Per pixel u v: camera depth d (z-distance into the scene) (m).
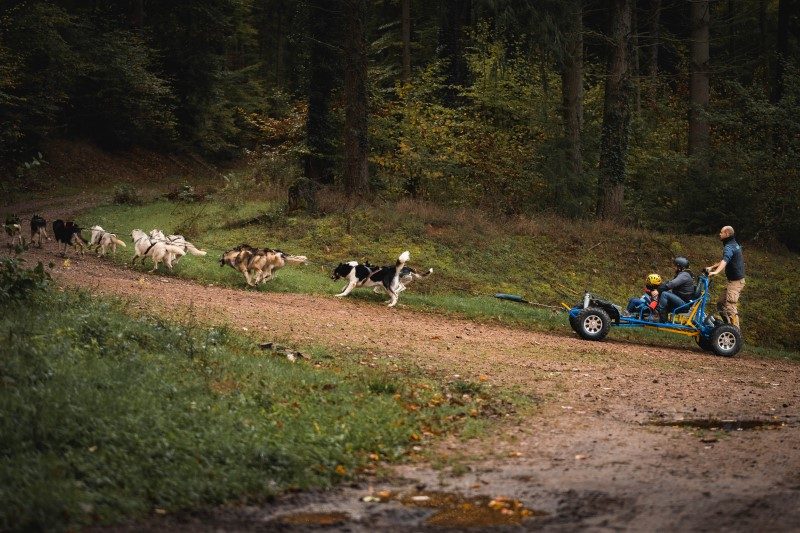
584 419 8.34
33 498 4.75
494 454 6.91
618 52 25.41
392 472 6.36
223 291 16.73
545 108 26.27
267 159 32.53
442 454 6.92
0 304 9.87
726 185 25.70
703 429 7.94
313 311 15.26
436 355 11.93
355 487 5.93
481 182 27.12
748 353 16.06
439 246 21.94
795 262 24.59
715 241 24.73
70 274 16.33
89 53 42.91
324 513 5.30
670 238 24.20
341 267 17.78
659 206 27.61
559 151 25.69
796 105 27.42
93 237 20.44
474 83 29.77
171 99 50.56
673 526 4.95
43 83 40.03
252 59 66.44
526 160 26.84
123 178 44.03
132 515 4.96
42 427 5.75
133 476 5.39
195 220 24.84
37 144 41.88
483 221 23.78
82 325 9.16
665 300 15.36
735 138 29.33
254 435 6.52
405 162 27.28
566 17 24.22
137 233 19.11
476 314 17.20
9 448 5.47
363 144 25.58
